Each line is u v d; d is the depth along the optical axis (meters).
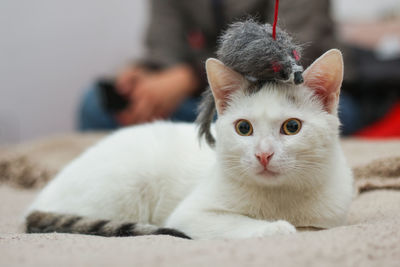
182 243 1.55
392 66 4.72
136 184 2.33
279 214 2.00
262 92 1.98
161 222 2.41
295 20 4.23
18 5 6.57
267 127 1.92
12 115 6.73
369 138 4.56
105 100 4.55
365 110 4.79
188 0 4.94
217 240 1.58
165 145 2.44
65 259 1.33
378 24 6.52
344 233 1.54
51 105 6.88
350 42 6.10
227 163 2.01
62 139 4.68
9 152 4.22
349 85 4.73
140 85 4.56
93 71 7.00
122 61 7.10
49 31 6.74
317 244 1.39
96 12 6.92
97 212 2.28
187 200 2.13
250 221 1.89
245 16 2.55
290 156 1.90
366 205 2.49
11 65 6.66
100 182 2.30
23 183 3.73
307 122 1.92
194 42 4.87
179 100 4.70
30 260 1.33
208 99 2.18
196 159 2.40
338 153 2.09
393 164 2.96
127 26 7.09
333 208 1.99
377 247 1.37
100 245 1.53
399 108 4.71
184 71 4.75
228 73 2.02
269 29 1.84
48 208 2.34
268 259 1.27
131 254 1.37
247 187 1.99
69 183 2.35
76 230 2.12
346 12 7.04
